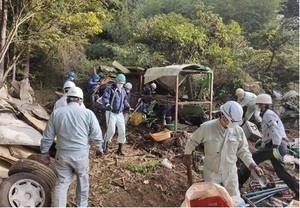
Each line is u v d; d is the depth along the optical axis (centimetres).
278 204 419
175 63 1184
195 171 499
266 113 430
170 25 1220
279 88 1172
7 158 419
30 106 679
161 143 629
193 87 930
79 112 336
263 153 425
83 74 1119
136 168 496
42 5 869
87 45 1327
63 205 330
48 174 354
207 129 336
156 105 819
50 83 1178
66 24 927
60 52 1191
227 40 1257
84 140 336
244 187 477
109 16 1114
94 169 498
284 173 419
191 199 257
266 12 1536
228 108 318
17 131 457
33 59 1184
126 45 1255
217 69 1109
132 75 952
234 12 1542
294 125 900
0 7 879
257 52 1221
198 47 1207
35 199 344
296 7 1545
